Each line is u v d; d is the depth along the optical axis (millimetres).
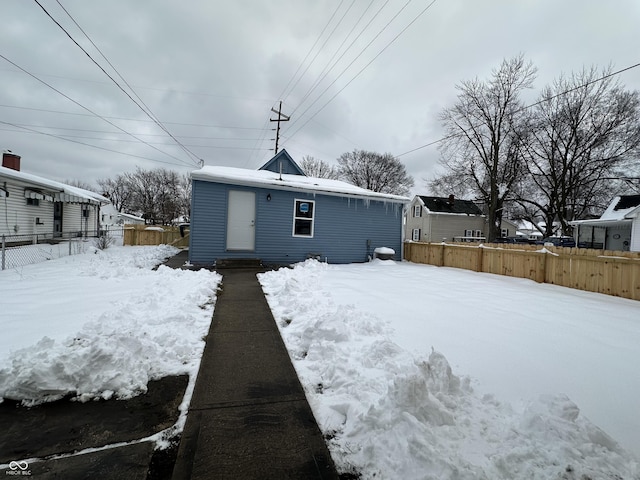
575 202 23703
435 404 2025
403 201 11656
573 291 6559
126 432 1946
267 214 9461
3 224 11227
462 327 3990
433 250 10977
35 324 3551
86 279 6168
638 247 14492
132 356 2691
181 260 9875
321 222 10320
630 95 18469
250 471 1651
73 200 14602
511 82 20938
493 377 2693
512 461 1632
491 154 22609
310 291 5660
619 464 1648
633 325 4238
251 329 3838
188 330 3676
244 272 7895
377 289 6281
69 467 1653
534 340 3598
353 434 1938
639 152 18875
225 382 2582
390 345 3031
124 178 51688
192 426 2016
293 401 2330
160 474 1619
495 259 8695
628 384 2631
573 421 1964
